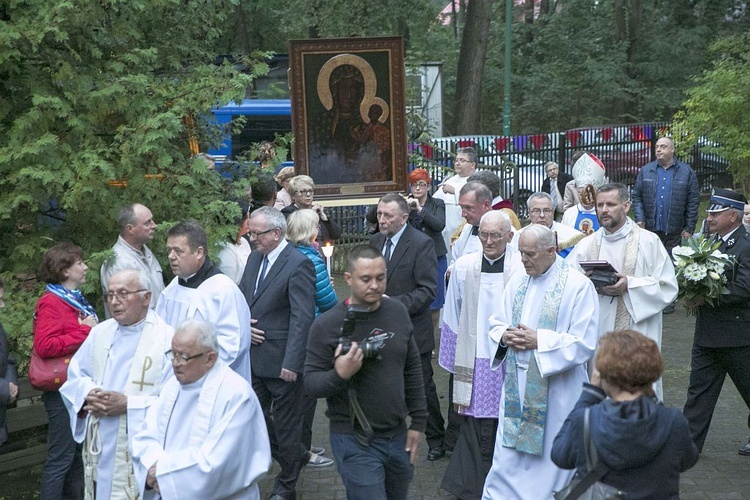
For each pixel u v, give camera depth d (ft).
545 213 24.80
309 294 20.39
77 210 22.90
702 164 80.23
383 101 34.63
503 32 131.23
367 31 84.28
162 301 19.33
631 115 117.70
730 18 125.49
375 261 15.37
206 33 27.37
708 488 21.50
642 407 11.90
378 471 15.66
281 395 20.40
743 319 22.34
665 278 21.26
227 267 23.89
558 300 18.33
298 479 22.52
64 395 17.13
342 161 34.65
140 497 15.44
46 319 18.54
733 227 22.65
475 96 97.76
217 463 14.69
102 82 23.54
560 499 12.32
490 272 20.68
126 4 24.22
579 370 18.35
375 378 15.55
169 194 24.11
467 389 20.77
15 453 21.59
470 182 23.88
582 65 120.47
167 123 22.80
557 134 69.31
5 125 23.49
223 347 18.72
